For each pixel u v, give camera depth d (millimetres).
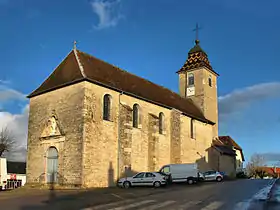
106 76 29094
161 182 25250
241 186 24969
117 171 26562
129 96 29344
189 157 36469
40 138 27906
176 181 29031
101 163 25406
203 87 44250
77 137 24781
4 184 38000
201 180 33281
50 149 27016
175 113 34469
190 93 45250
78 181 24031
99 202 15633
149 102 31719
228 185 26422
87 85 25516
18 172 52062
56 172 25969
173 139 33688
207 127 41875
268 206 13789
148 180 25297
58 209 13547
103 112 26578
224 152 42406
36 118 28844
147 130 30875
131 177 25562
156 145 30672
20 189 26266
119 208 13562
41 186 26188
